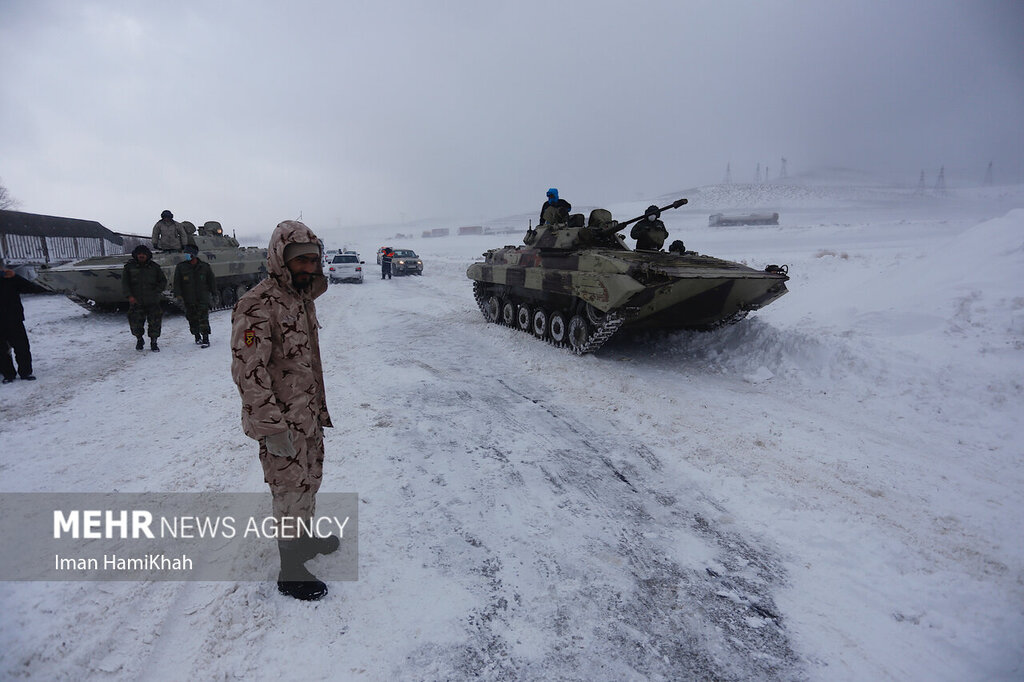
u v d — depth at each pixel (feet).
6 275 22.95
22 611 8.87
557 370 25.64
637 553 11.33
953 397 19.58
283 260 8.70
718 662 8.63
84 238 80.84
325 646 8.41
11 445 16.16
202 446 16.06
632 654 8.71
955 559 11.14
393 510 12.41
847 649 8.93
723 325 29.86
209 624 8.77
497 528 12.00
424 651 8.45
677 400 21.26
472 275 40.98
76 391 22.03
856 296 33.40
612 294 24.27
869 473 15.06
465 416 18.81
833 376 22.99
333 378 23.50
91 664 7.82
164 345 32.12
